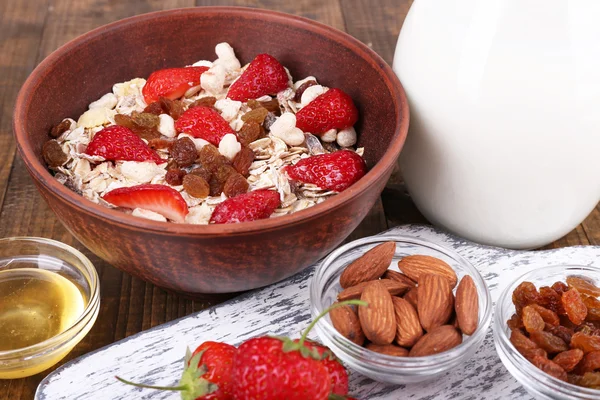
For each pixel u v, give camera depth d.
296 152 0.63
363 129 0.65
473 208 0.63
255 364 0.52
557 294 0.58
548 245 0.66
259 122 0.64
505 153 0.60
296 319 0.60
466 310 0.57
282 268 0.58
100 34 0.66
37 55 0.76
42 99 0.63
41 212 0.67
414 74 0.62
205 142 0.63
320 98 0.65
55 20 0.79
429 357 0.55
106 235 0.56
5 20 0.79
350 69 0.66
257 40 0.68
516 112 0.59
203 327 0.60
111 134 0.62
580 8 0.58
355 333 0.57
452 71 0.60
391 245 0.59
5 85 0.74
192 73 0.66
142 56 0.68
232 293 0.62
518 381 0.57
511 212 0.62
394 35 0.78
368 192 0.58
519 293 0.58
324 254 0.59
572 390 0.54
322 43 0.67
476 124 0.60
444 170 0.62
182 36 0.68
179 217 0.59
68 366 0.58
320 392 0.52
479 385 0.58
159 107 0.65
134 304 0.62
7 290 0.60
